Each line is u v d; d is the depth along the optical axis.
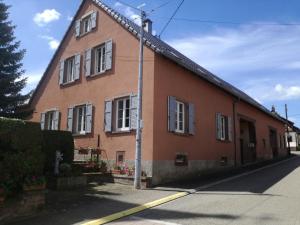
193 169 16.88
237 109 23.25
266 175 17.48
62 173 13.00
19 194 9.16
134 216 9.13
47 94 21.89
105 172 15.25
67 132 14.59
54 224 8.43
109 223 8.53
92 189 12.98
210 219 8.62
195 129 17.44
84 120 18.77
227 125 21.33
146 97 14.98
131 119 15.52
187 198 11.45
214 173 18.47
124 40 16.78
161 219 8.75
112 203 10.55
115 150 16.03
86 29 19.97
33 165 9.67
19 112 17.38
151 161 14.21
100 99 17.52
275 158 31.88
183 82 16.88
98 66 18.64
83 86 18.89
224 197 11.41
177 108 16.70
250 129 27.00
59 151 13.28
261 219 8.51
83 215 9.20
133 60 16.09
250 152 26.61
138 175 13.28
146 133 14.65
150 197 11.45
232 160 21.33
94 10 19.17
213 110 19.64
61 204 10.41
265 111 29.31
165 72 15.66
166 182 14.79
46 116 21.78
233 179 16.03
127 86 16.12
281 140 37.12
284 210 9.34
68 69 20.80
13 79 16.75
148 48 15.41
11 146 9.34
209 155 18.55
